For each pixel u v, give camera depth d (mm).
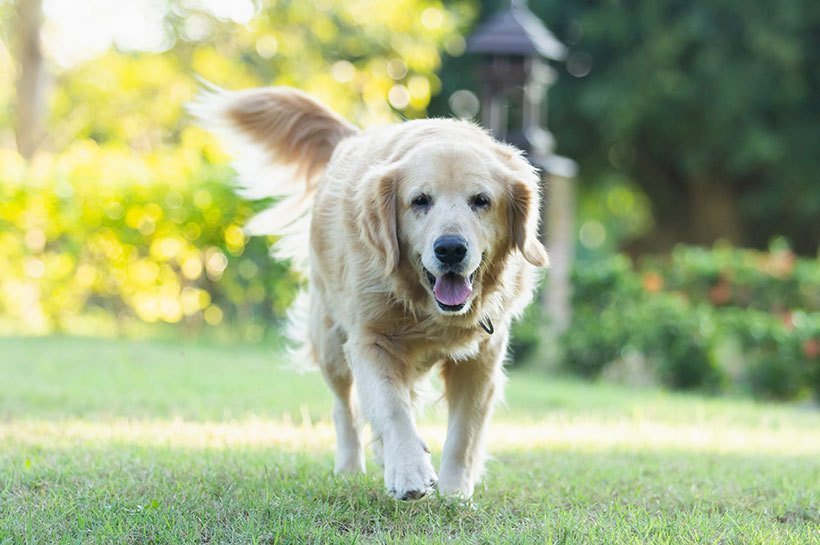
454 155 4707
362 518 4535
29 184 12914
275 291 13016
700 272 13336
